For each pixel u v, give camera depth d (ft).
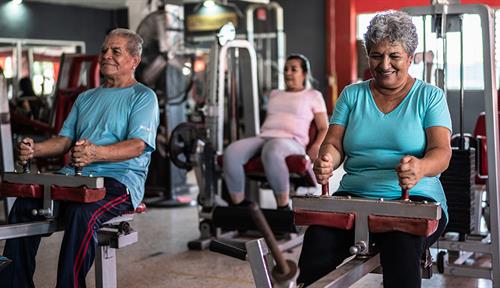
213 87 15.35
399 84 7.70
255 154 15.12
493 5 26.68
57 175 9.02
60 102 19.66
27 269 9.39
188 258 14.02
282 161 14.38
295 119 15.26
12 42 37.14
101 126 9.84
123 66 10.02
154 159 21.06
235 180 14.85
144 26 20.24
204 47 38.96
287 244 13.78
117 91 9.99
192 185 23.40
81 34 41.14
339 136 8.16
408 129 7.67
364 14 37.52
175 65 20.57
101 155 8.98
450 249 12.02
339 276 6.64
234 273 12.84
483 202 14.55
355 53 37.60
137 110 9.70
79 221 8.75
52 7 39.29
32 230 8.99
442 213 7.68
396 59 7.48
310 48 38.19
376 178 7.75
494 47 10.89
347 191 7.93
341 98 8.24
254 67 16.26
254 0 26.45
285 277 4.93
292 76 15.52
